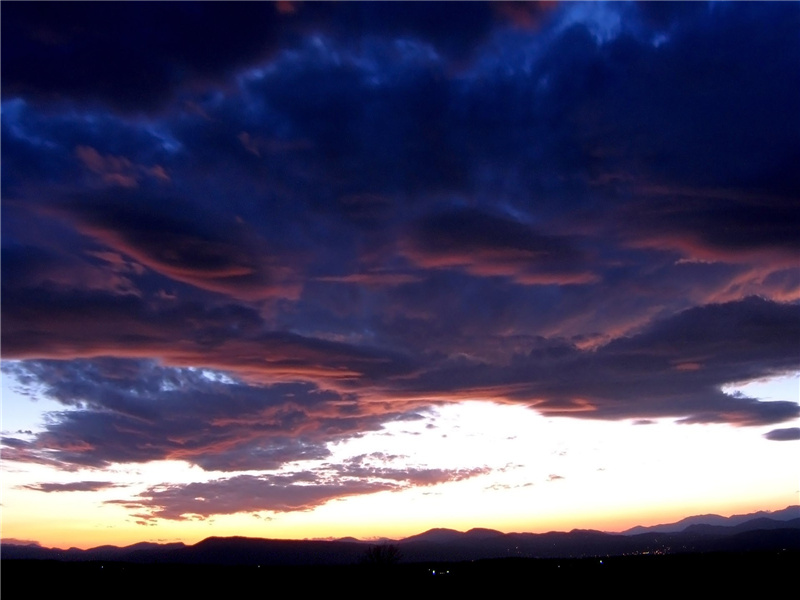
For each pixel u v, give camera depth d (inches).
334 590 1996.8
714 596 1680.6
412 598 1838.1
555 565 2775.6
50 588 1951.3
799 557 2536.9
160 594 1891.0
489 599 1790.1
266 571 2571.4
